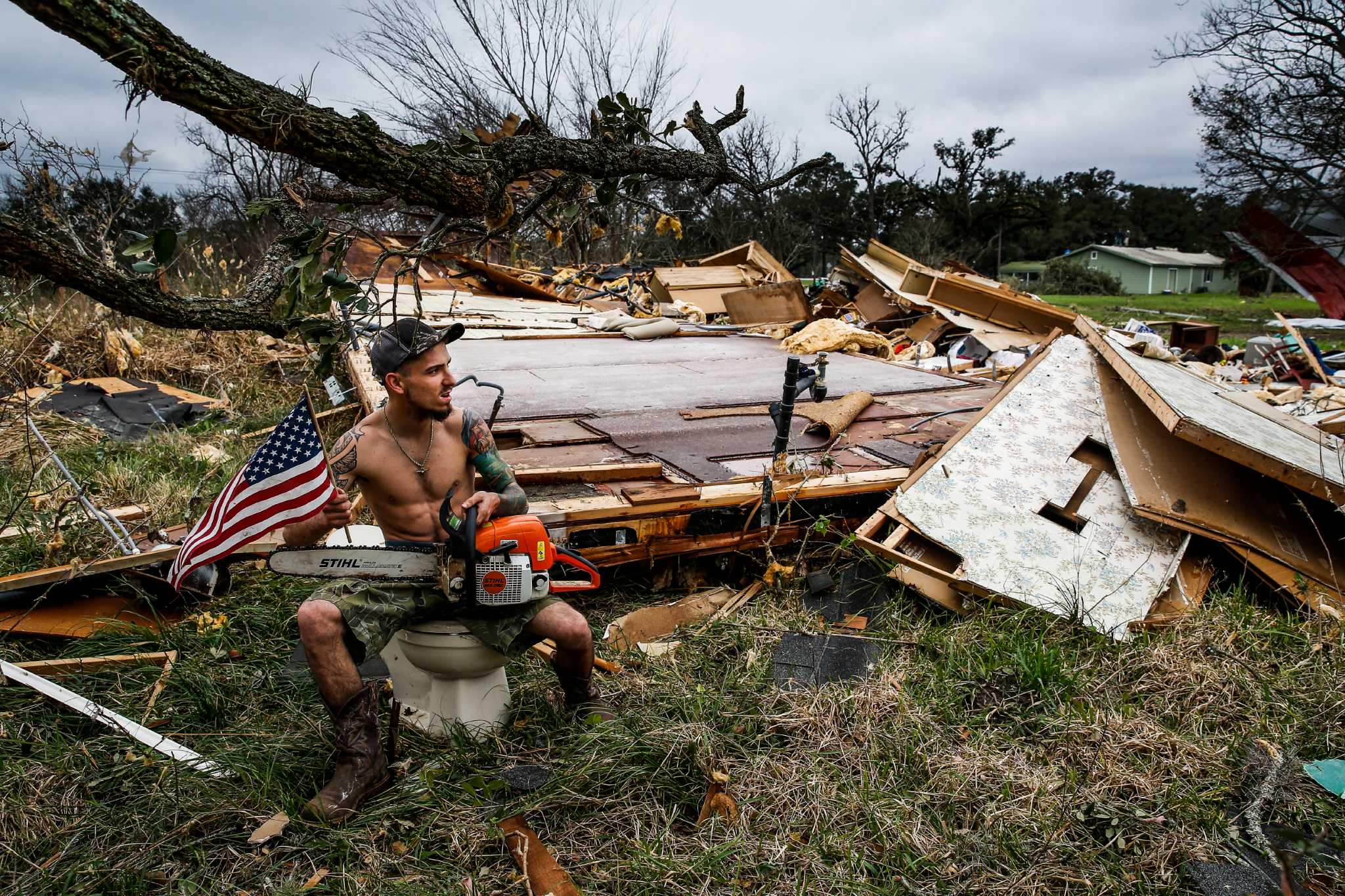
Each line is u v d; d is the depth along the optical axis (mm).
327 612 2553
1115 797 2613
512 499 2832
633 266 16250
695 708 3000
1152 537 4023
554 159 2277
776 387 6566
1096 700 3064
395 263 12375
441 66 17141
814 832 2459
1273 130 20531
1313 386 9109
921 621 3688
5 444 6406
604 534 3906
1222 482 4191
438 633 2812
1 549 4207
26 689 3094
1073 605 3580
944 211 47406
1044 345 5379
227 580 3939
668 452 4680
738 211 28500
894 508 4078
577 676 2945
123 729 2857
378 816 2512
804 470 4398
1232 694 3107
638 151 2443
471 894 2244
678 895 2248
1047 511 4254
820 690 3123
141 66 1582
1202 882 2293
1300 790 2627
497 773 2738
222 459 6023
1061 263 50000
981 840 2428
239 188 15953
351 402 8164
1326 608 3611
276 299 2346
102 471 5660
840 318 13648
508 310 11656
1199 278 57750
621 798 2621
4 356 7094
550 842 2465
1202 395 4957
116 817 2510
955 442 4484
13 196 5809
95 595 3748
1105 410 4648
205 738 2910
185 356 9852
